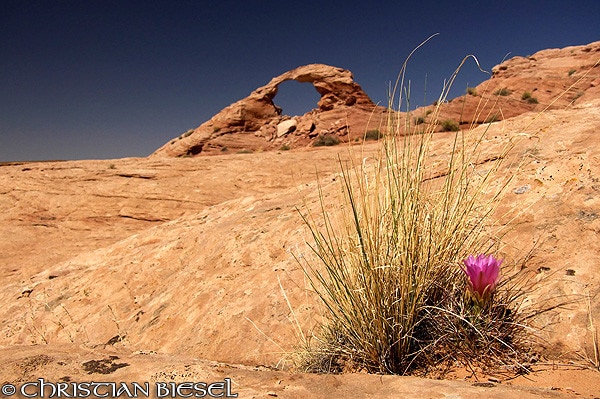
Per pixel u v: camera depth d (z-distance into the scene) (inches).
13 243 538.9
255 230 193.6
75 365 62.4
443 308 76.0
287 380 58.7
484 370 67.1
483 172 138.9
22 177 763.4
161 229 273.1
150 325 153.3
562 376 62.1
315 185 249.3
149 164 800.9
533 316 73.9
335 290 86.1
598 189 108.9
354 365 79.1
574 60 1632.6
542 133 166.4
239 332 121.6
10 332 191.0
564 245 94.3
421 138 86.4
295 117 1820.9
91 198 642.8
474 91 911.0
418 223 80.8
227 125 1772.9
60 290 217.9
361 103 1689.2
